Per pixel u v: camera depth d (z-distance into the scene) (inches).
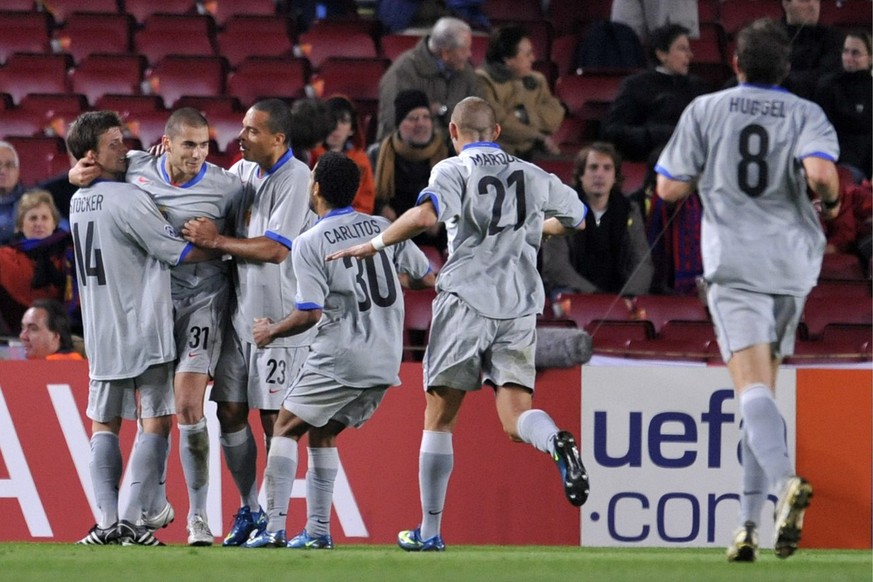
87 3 1959.9
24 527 1011.3
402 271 904.3
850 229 1469.0
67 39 1867.6
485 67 1539.1
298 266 848.3
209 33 1881.2
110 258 882.1
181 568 647.8
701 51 1841.8
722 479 1040.8
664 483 1039.6
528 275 823.1
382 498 1026.1
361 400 869.8
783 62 706.2
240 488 935.7
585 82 1736.0
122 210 874.1
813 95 1587.1
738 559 719.7
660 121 1549.0
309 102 1349.7
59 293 1290.6
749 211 695.1
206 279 908.0
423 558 746.2
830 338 1274.6
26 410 1016.9
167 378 896.3
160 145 928.9
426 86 1488.7
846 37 1578.5
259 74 1760.6
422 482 847.7
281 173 905.5
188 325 900.6
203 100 1681.8
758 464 723.4
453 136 832.3
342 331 853.8
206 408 1012.5
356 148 1409.9
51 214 1299.2
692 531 1038.4
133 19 1892.2
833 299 1373.0
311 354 858.8
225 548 864.3
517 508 1030.4
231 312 919.0
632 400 1038.4
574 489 749.9
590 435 1034.7
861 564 716.7
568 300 1312.7
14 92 1774.1
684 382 1042.1
